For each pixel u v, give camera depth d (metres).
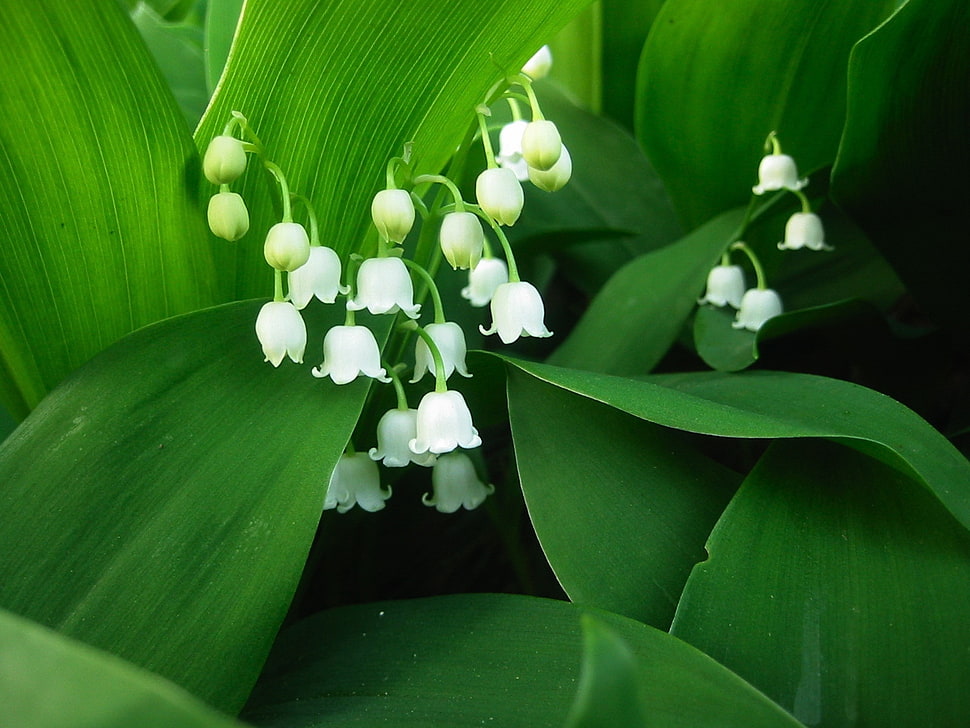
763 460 0.19
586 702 0.14
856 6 0.23
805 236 0.25
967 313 0.24
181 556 0.18
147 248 0.20
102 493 0.18
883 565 0.18
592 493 0.19
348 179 0.20
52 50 0.17
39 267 0.19
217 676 0.17
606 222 0.29
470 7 0.18
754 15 0.24
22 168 0.18
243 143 0.19
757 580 0.18
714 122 0.26
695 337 0.24
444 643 0.18
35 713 0.14
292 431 0.18
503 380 0.21
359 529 0.24
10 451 0.18
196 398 0.19
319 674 0.18
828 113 0.25
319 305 0.20
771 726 0.16
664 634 0.17
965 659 0.17
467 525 0.26
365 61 0.19
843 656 0.17
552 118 0.29
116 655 0.17
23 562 0.18
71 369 0.20
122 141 0.18
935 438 0.19
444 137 0.20
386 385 0.21
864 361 0.25
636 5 0.28
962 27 0.20
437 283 0.25
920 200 0.22
